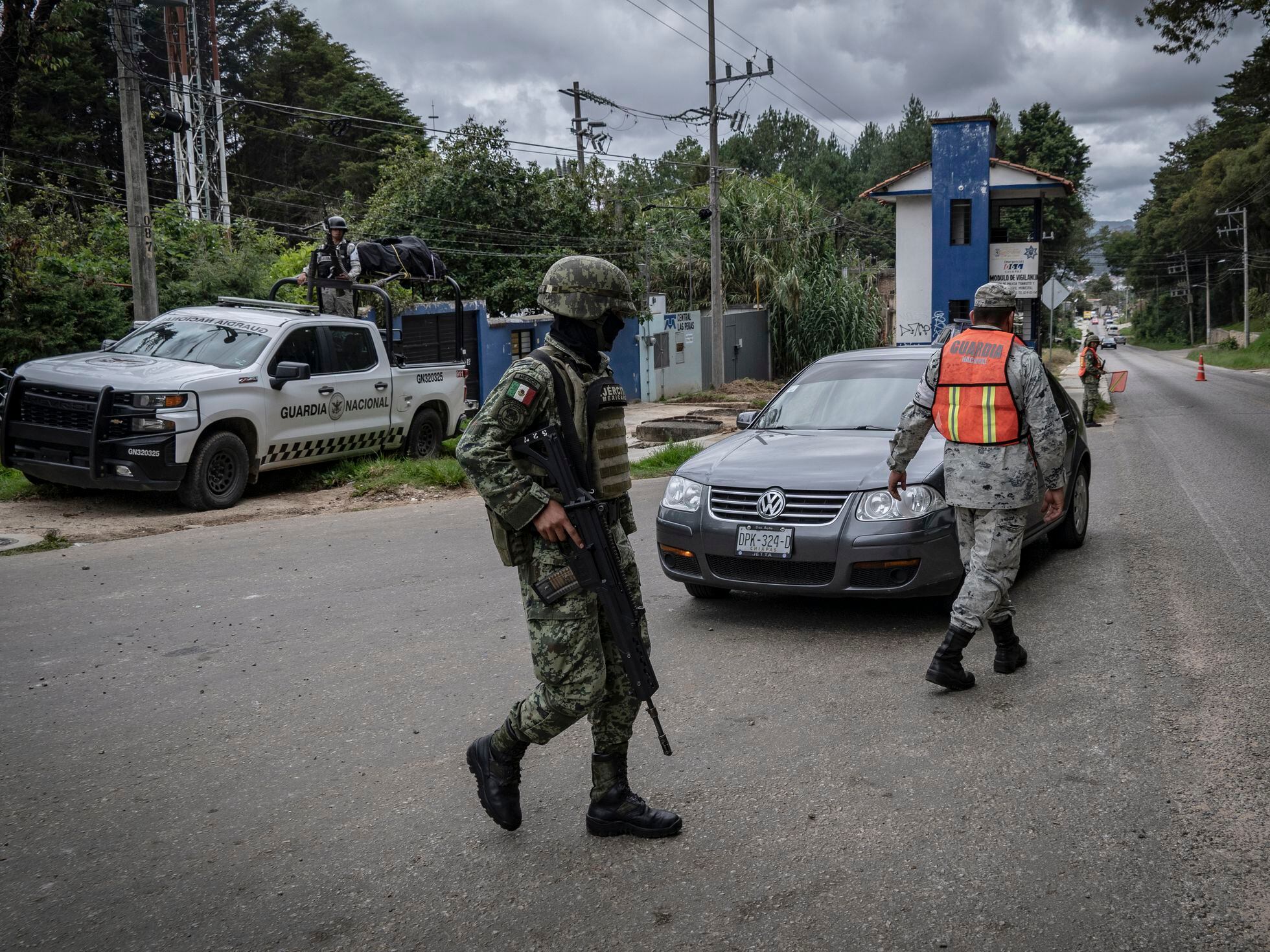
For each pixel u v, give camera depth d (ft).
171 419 31.65
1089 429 60.39
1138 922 8.94
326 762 13.08
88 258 53.42
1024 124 255.50
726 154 297.74
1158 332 375.25
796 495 18.33
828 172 285.02
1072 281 265.54
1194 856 10.02
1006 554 14.96
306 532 29.66
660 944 8.89
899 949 8.68
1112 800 11.28
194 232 63.31
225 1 166.71
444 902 9.70
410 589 22.31
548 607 10.18
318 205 155.84
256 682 16.20
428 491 36.86
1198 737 12.92
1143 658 16.17
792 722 14.03
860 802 11.49
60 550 27.17
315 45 171.42
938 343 16.74
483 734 13.85
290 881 10.16
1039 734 13.28
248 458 34.63
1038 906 9.25
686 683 15.81
